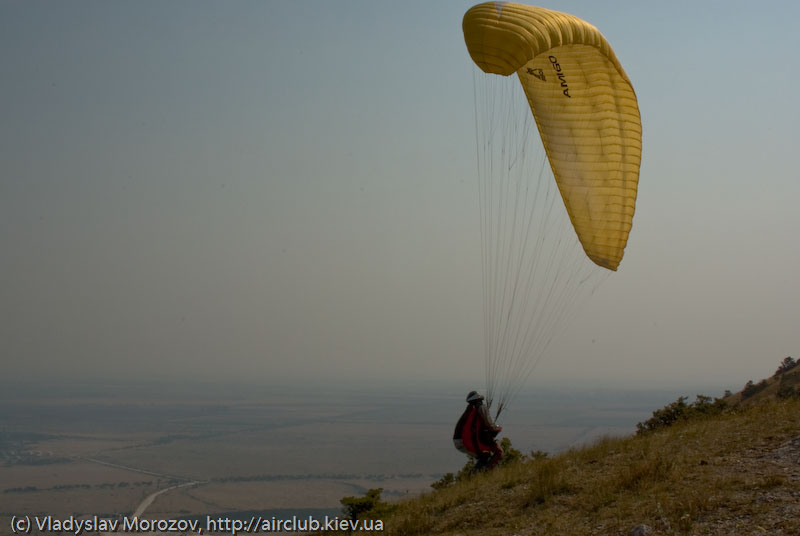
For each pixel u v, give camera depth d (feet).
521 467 41.91
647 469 33.40
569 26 41.37
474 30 41.39
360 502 44.65
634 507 29.45
